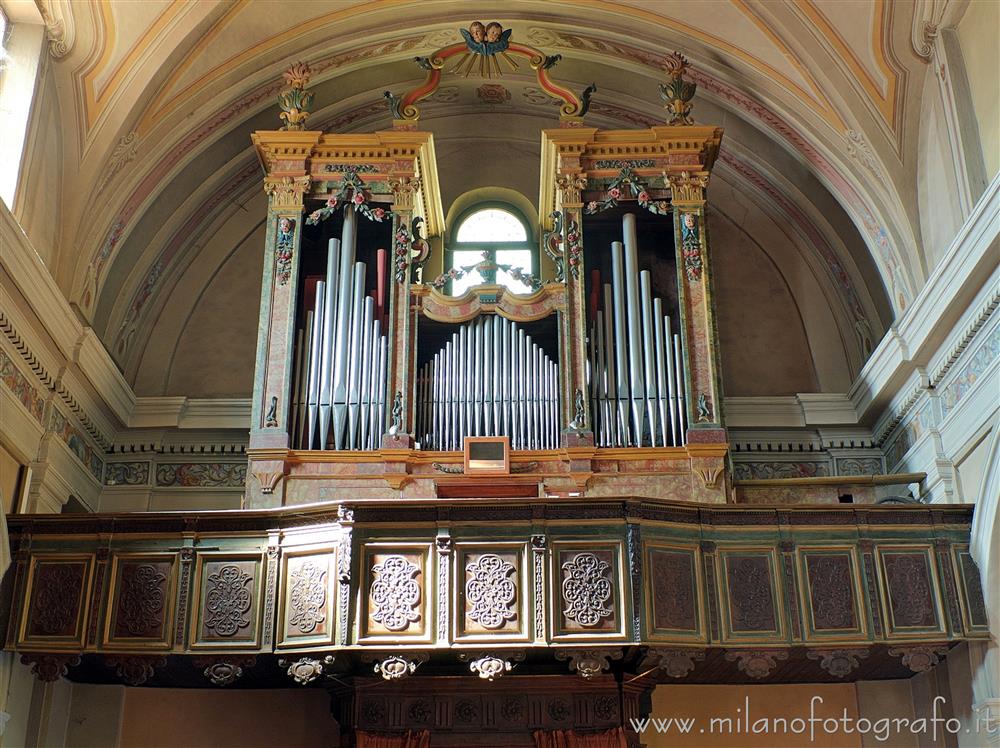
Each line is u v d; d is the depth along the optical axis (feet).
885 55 43.52
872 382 47.14
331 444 43.62
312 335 45.03
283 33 47.73
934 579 38.37
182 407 49.57
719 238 54.39
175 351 51.75
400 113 47.91
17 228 36.45
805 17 44.55
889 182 44.80
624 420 43.45
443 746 40.60
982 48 39.45
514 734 40.78
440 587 36.35
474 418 43.96
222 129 49.55
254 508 41.55
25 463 41.06
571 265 45.68
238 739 43.98
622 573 36.45
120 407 48.39
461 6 49.39
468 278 53.67
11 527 38.65
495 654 35.78
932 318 40.81
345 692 41.34
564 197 46.68
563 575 36.45
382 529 37.17
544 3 49.03
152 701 44.37
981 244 36.37
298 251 45.85
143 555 38.34
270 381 43.62
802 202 51.65
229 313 52.60
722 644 36.94
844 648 37.32
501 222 55.11
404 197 46.80
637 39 49.70
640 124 54.80
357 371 44.21
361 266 46.03
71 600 37.91
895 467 47.91
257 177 53.83
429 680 41.16
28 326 39.63
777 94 47.67
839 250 50.96
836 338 52.03
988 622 37.81
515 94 54.49
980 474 39.32
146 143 46.16
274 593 37.32
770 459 50.03
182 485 49.19
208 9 44.50
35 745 40.75
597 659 35.50
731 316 52.90
